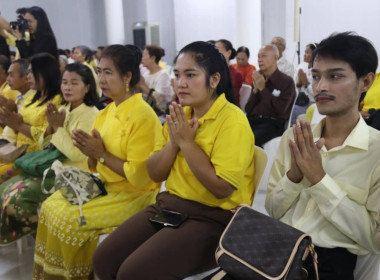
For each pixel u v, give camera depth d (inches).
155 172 64.4
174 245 57.2
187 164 60.9
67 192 74.1
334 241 51.5
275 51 130.3
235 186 57.7
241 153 57.9
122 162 74.5
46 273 75.7
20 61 108.9
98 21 331.3
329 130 54.6
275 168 59.7
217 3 304.2
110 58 75.4
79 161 90.6
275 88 130.4
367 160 51.2
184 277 57.2
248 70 206.2
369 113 97.0
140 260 56.2
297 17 218.2
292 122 145.4
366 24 170.2
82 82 89.4
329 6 183.6
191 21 313.9
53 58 99.3
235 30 301.7
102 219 73.5
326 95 50.3
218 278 47.8
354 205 49.8
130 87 77.9
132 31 343.9
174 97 155.3
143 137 73.3
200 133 61.0
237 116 60.0
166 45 341.1
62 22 314.7
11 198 89.3
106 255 62.0
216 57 61.2
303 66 197.2
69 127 89.8
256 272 46.3
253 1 263.1
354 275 53.3
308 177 50.2
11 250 101.0
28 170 89.4
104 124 80.1
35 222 91.0
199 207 60.7
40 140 93.8
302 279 46.4
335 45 49.4
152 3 338.6
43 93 99.2
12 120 97.3
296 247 46.6
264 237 48.6
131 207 75.7
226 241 49.4
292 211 56.6
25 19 140.8
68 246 72.5
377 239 49.3
